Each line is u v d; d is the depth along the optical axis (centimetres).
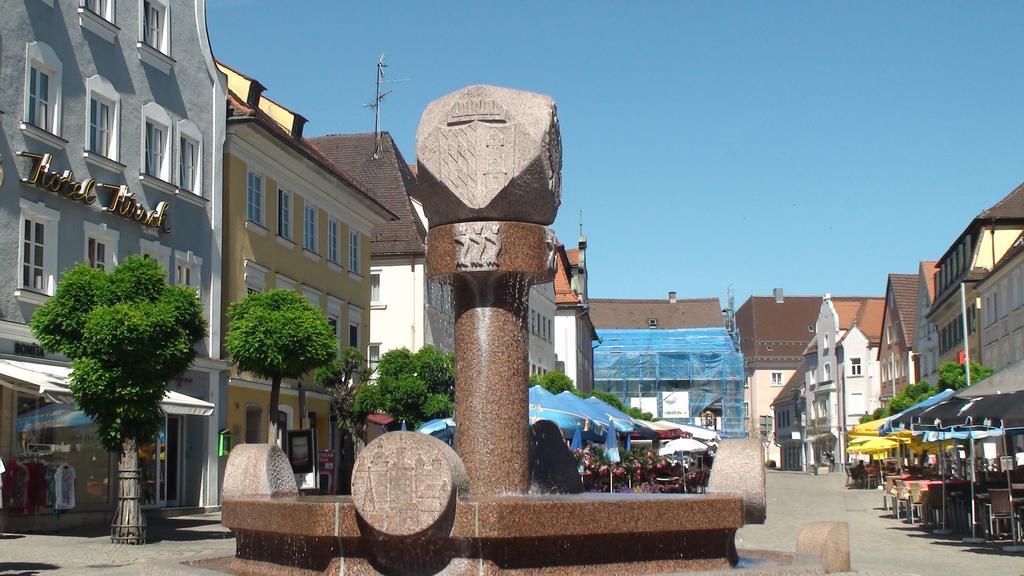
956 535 2322
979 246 5866
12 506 2188
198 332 1988
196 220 2997
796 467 12075
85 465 2483
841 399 10312
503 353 1091
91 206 2527
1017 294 4947
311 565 885
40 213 2348
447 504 827
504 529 823
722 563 936
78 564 1608
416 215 4891
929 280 7838
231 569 959
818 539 1083
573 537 852
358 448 3581
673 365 9000
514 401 1090
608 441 2762
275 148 3400
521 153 1091
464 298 1106
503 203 1091
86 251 2512
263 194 3391
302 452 3062
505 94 1106
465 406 1090
